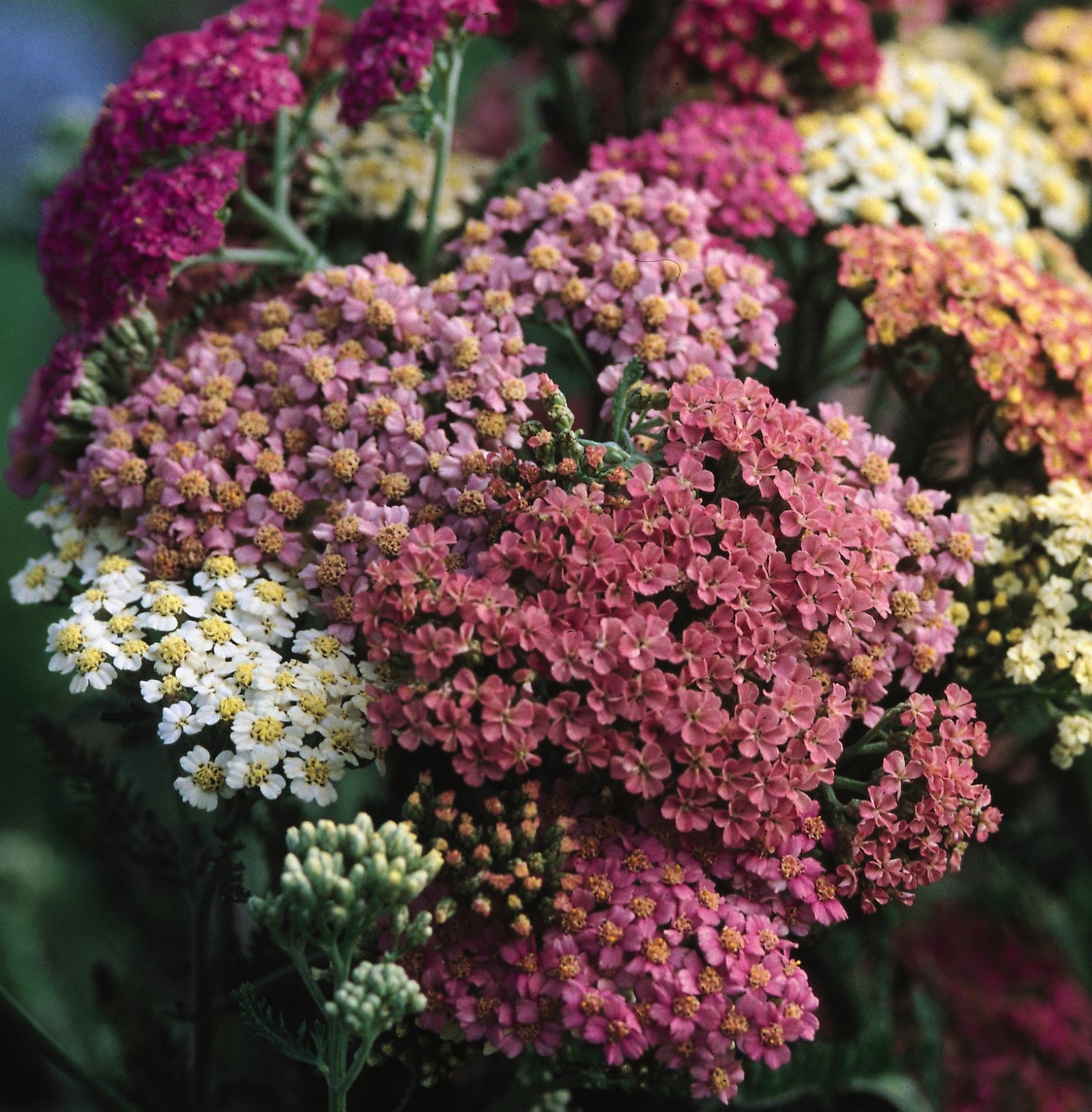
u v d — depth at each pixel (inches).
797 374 15.2
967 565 13.2
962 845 12.5
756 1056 11.9
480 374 13.1
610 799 12.3
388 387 13.2
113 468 13.3
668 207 13.8
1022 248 15.3
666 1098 13.8
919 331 14.0
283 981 13.1
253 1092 14.3
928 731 12.5
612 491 12.5
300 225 15.0
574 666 12.1
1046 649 13.2
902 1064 14.5
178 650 12.6
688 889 12.2
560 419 12.3
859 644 12.8
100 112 14.3
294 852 11.9
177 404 13.5
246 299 14.3
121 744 14.1
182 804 13.5
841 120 15.1
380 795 14.6
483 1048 12.4
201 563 13.1
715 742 12.0
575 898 12.1
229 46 14.2
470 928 12.3
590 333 13.4
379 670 12.7
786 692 12.2
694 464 12.4
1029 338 13.7
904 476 14.3
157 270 13.5
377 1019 11.7
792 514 12.5
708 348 13.3
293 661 12.7
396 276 13.7
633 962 12.0
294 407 13.4
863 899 12.5
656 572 12.2
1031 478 14.2
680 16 15.2
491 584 12.2
